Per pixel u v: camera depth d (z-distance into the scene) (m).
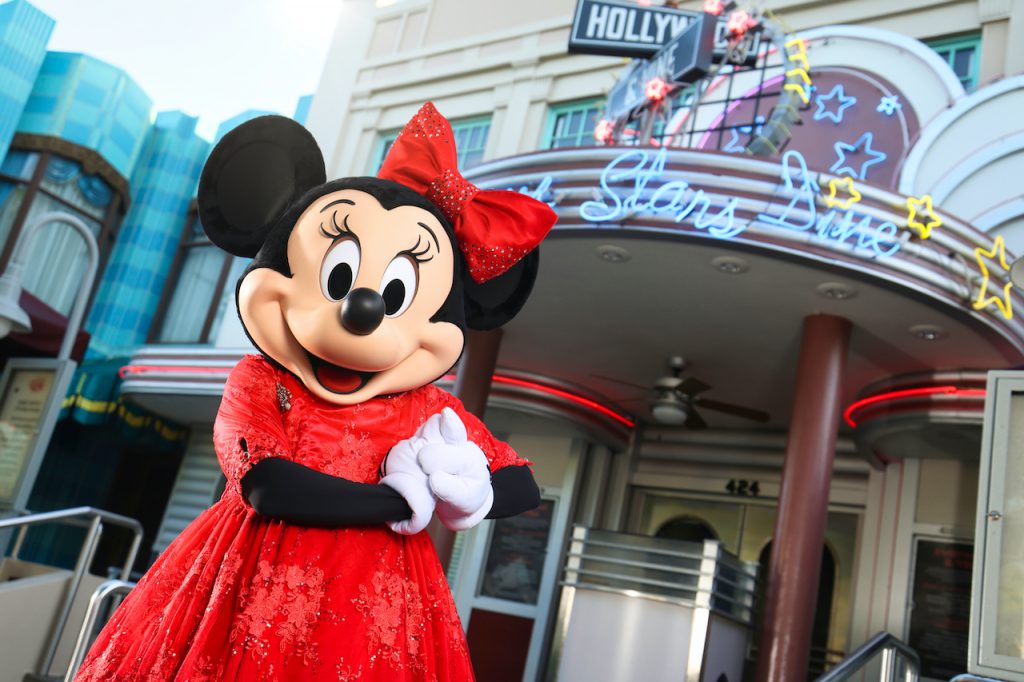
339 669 1.87
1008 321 6.21
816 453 6.57
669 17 7.81
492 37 10.38
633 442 10.71
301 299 2.17
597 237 6.35
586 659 6.16
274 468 1.95
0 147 12.80
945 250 6.00
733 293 6.86
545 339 8.62
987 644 4.02
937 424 7.34
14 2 13.22
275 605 1.90
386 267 2.19
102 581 6.50
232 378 2.16
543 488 10.56
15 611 5.91
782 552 6.39
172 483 13.88
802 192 5.92
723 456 10.20
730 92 8.23
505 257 2.41
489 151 9.83
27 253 8.37
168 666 1.86
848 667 4.59
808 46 8.12
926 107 7.43
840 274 6.06
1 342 9.93
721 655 6.20
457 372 8.18
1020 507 4.21
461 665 2.11
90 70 13.64
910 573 8.55
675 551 6.14
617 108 8.20
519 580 10.22
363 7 11.76
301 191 2.43
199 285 13.45
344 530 2.03
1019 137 6.84
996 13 7.46
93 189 13.57
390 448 2.17
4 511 8.22
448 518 2.12
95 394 12.34
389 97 11.04
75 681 1.97
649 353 8.48
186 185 14.29
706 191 6.04
